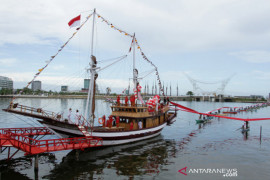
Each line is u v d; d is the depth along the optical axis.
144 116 35.75
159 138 40.34
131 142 33.72
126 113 34.69
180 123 65.50
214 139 40.53
